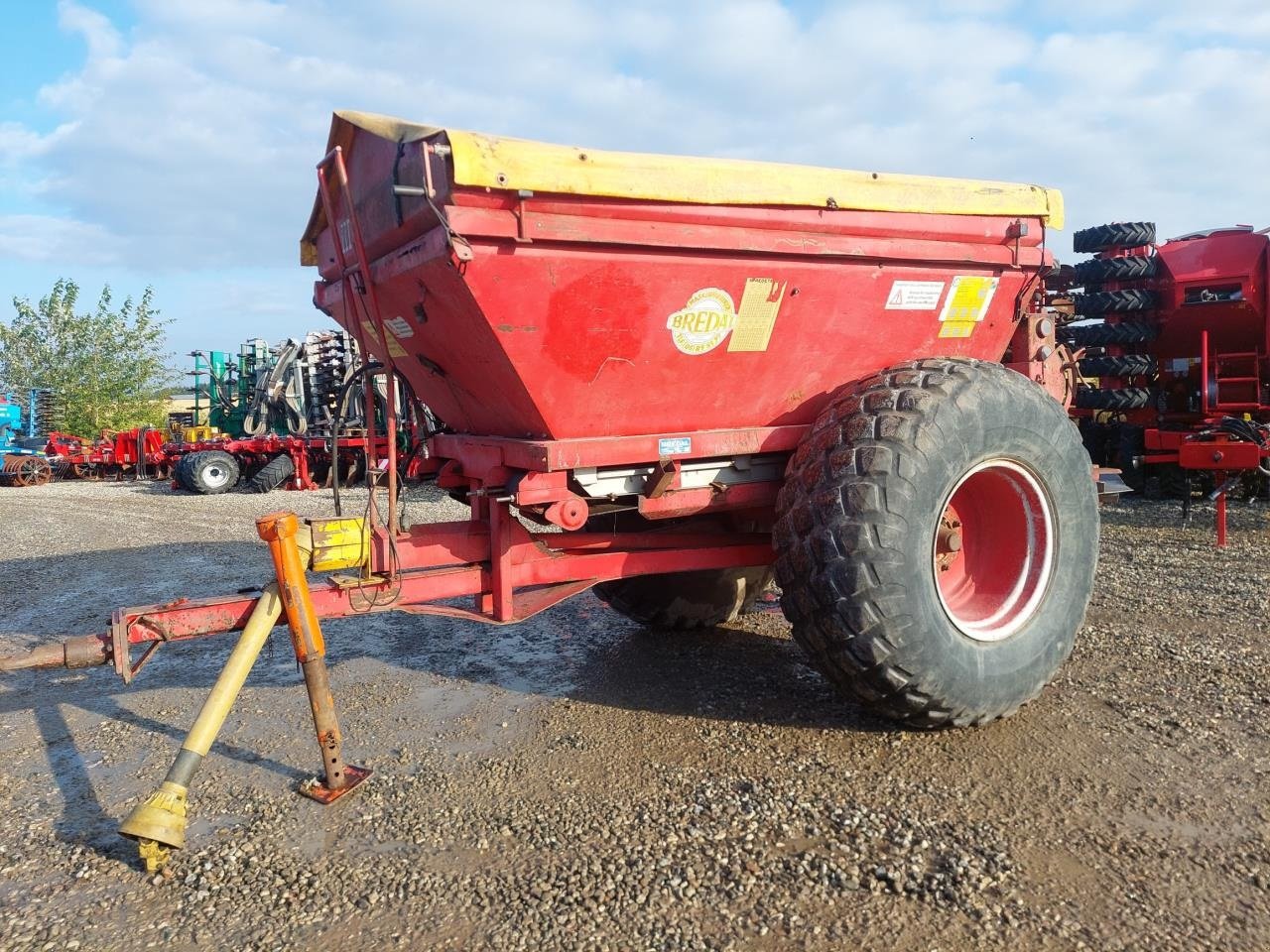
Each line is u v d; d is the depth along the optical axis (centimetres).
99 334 3145
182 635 344
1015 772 341
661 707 426
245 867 293
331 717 342
